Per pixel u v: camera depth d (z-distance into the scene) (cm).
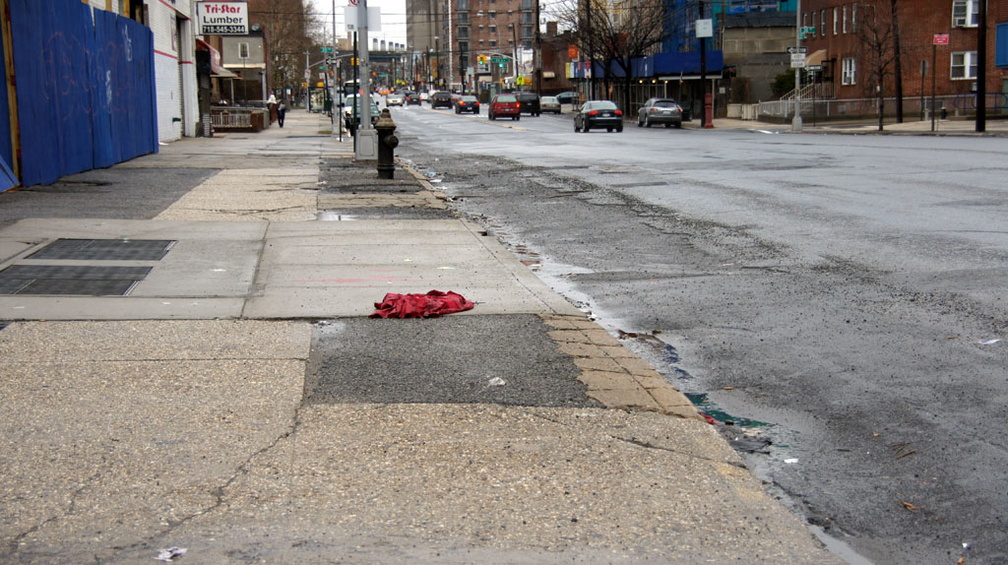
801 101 5194
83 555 370
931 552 394
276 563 365
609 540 389
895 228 1184
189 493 427
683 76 6662
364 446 484
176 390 570
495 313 782
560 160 2606
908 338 707
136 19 3159
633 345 722
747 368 656
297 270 952
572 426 518
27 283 868
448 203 1658
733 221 1318
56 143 1764
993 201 1392
